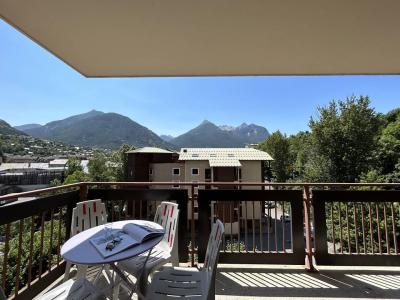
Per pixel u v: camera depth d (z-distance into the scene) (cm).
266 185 311
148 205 341
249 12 197
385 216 304
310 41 241
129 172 2033
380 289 254
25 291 228
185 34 230
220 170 1627
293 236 307
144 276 200
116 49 258
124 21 210
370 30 221
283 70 311
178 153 1988
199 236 309
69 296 168
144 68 307
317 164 1864
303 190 309
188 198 331
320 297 241
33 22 211
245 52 264
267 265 310
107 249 159
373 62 285
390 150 1739
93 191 323
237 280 274
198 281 190
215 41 242
